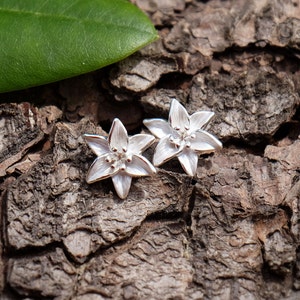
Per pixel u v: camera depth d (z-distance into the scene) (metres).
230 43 0.22
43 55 0.21
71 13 0.21
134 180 0.21
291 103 0.22
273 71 0.22
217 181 0.21
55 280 0.20
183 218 0.21
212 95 0.22
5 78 0.21
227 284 0.20
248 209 0.21
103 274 0.20
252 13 0.22
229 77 0.22
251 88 0.22
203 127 0.21
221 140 0.21
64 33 0.21
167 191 0.21
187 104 0.22
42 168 0.21
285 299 0.20
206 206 0.21
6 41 0.21
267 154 0.21
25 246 0.20
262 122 0.21
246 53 0.22
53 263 0.20
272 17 0.22
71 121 0.22
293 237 0.20
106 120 0.22
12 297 0.20
